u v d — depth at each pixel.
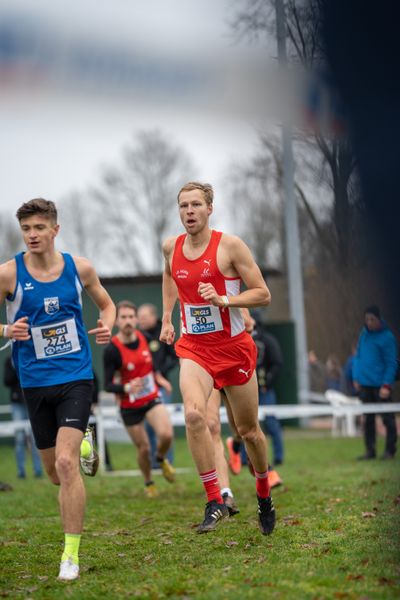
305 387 50.28
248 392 14.02
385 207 11.16
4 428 30.86
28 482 28.44
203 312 13.89
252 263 13.82
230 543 13.98
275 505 18.44
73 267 13.20
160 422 22.31
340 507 17.20
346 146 13.39
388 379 25.73
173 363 27.06
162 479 27.02
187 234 14.27
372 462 27.97
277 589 10.63
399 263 11.67
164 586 11.21
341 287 17.38
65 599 10.81
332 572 11.38
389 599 9.92
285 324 48.06
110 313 13.69
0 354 45.97
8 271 12.96
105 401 42.53
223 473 17.17
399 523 14.72
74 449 12.43
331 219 17.64
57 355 12.98
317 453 35.16
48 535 16.14
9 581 12.19
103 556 13.82
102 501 21.55
